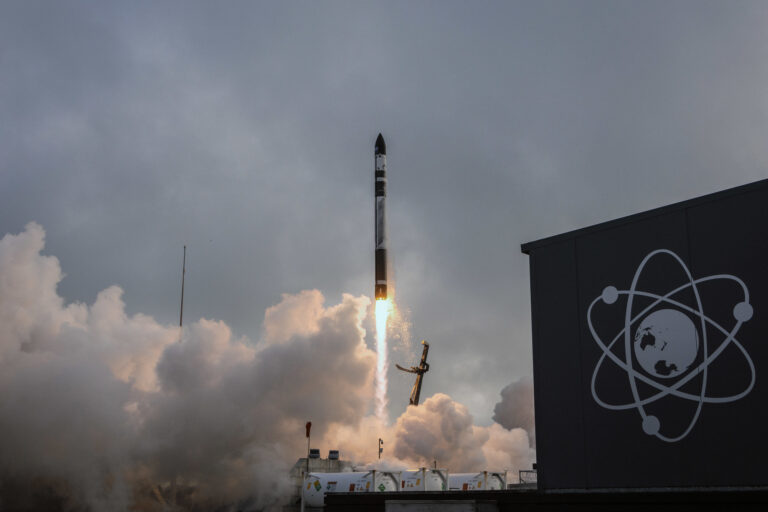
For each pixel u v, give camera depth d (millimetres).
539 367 23703
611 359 22047
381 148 92250
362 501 27797
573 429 22547
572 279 23453
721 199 20438
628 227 22359
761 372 18953
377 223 91062
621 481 21203
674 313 20922
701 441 19797
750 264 19609
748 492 18547
